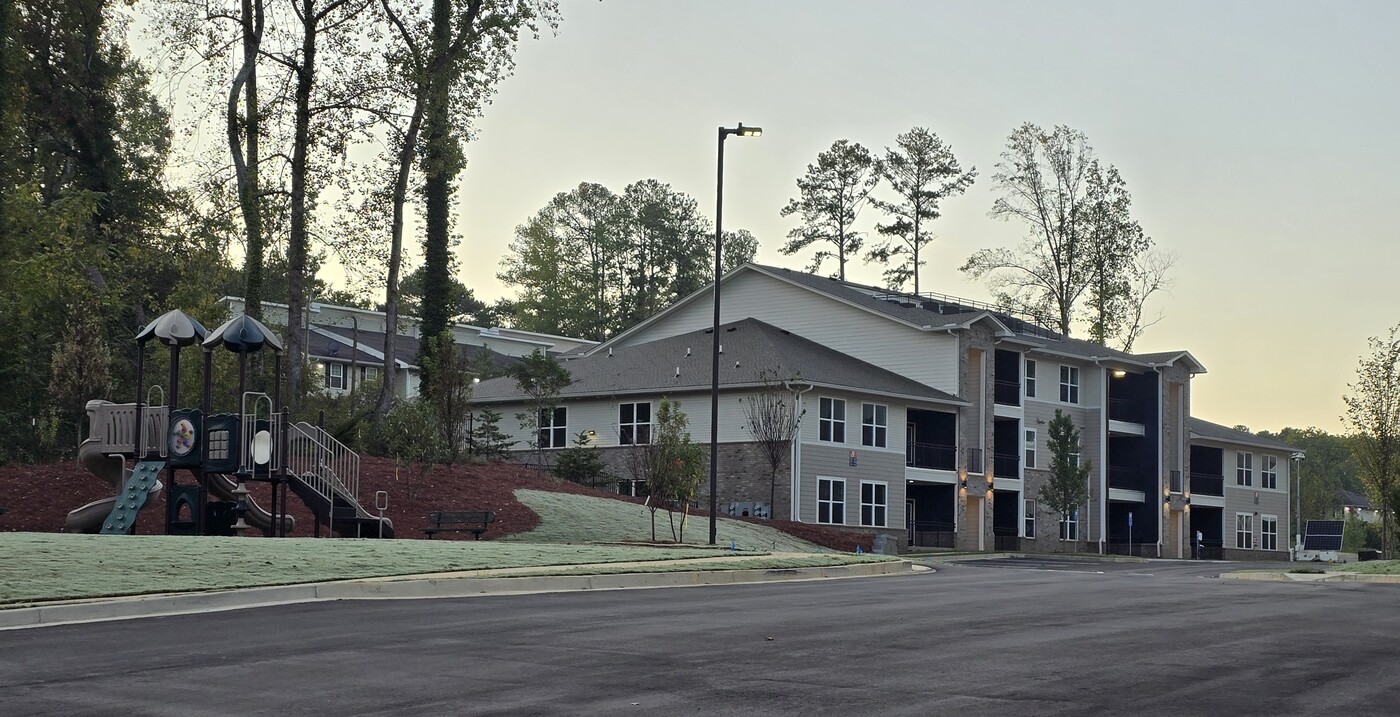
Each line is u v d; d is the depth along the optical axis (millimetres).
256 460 28875
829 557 27859
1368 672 10984
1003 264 77375
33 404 38969
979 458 56094
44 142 51594
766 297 60406
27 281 39250
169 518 29172
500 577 19141
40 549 18938
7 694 9594
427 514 34625
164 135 54125
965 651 12242
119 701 9344
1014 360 59844
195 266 47750
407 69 39656
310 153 40562
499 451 49938
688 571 22125
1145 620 15391
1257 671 11016
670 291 104312
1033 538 60094
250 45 40438
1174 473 67438
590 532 35438
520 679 10383
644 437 52469
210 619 14398
